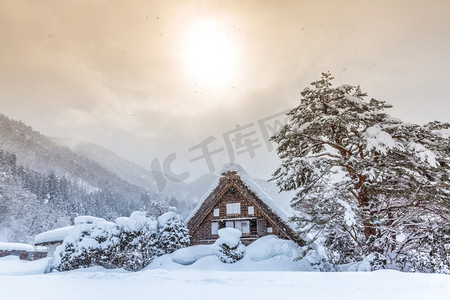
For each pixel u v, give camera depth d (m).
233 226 26.69
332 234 17.88
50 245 29.00
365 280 8.05
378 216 15.61
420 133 16.09
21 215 81.50
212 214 27.34
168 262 17.38
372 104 18.27
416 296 5.65
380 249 15.45
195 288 6.75
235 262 18.03
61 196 116.69
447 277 8.47
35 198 94.94
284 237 24.27
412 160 15.44
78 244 17.25
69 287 7.20
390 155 16.03
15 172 115.69
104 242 17.36
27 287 7.35
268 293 6.02
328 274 9.90
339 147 17.67
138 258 17.16
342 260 18.45
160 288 6.78
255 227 26.31
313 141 18.20
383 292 6.13
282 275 9.63
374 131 15.68
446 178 14.88
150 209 41.44
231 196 27.20
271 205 25.34
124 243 17.38
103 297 5.75
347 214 14.66
